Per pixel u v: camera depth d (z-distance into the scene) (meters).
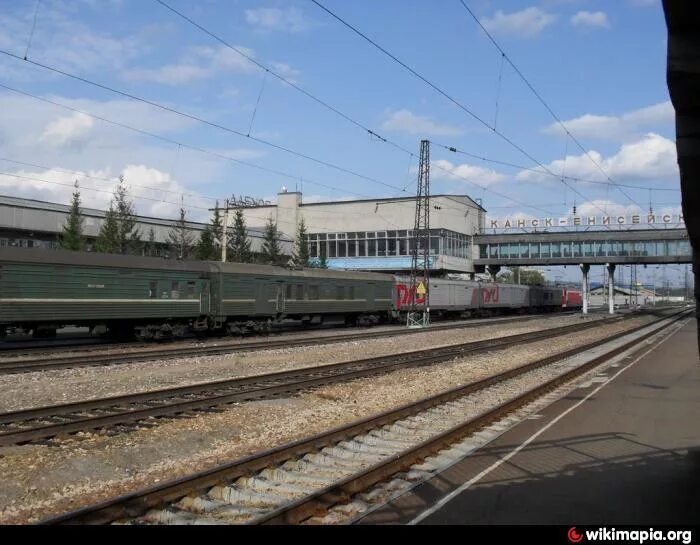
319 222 78.56
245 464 8.06
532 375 18.97
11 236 45.31
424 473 8.16
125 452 9.31
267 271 34.75
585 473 7.94
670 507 6.56
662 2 4.78
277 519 6.22
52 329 25.12
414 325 45.69
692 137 4.95
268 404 13.49
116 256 26.61
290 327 41.84
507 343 29.80
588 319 62.03
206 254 53.09
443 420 12.05
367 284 43.78
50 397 14.15
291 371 17.62
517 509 6.59
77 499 7.39
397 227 74.75
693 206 5.11
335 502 6.89
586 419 11.57
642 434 10.16
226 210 47.44
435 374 19.25
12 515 6.80
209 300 31.00
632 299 148.38
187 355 22.12
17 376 16.36
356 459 9.13
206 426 11.12
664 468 8.09
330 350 25.83
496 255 81.31
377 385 16.69
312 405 13.68
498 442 9.80
